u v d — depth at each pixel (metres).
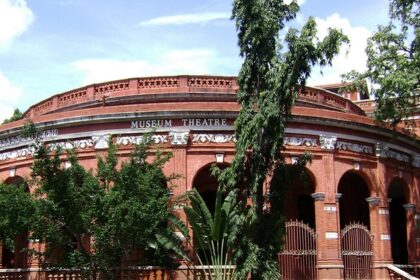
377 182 30.94
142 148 22.22
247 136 20.58
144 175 20.86
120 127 27.61
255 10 20.97
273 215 20.55
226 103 27.48
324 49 19.48
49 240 19.56
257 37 20.98
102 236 19.08
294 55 19.72
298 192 33.44
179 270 24.33
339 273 27.47
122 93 32.34
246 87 21.50
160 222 22.09
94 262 19.91
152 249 23.02
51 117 28.86
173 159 26.95
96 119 27.67
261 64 21.02
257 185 20.53
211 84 32.19
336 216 28.47
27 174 29.88
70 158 20.88
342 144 29.75
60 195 19.28
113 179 20.62
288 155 28.17
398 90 28.25
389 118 30.33
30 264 27.27
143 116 27.28
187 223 25.41
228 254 21.77
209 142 27.28
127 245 19.88
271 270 20.03
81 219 19.27
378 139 31.36
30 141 29.88
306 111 28.66
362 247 28.42
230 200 21.34
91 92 33.50
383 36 29.30
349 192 36.91
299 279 26.48
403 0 29.25
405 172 33.53
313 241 26.72
